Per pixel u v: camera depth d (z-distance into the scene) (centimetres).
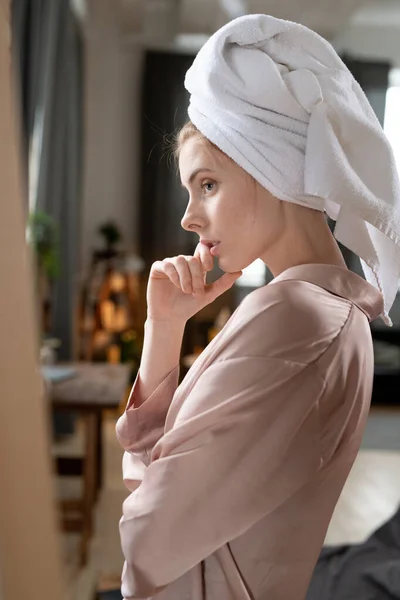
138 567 65
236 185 72
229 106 70
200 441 64
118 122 650
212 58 70
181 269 81
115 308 584
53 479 42
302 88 70
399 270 82
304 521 69
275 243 76
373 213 68
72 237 492
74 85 504
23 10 294
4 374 39
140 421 87
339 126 71
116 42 639
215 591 69
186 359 579
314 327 67
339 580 199
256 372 65
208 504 64
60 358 487
